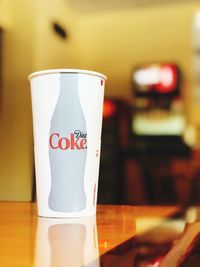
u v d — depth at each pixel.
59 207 0.63
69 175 0.63
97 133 0.66
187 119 5.29
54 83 0.63
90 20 5.74
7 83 4.17
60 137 0.62
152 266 0.39
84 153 0.64
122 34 5.68
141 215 0.76
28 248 0.41
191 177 4.94
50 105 0.63
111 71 5.73
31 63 4.11
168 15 5.47
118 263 0.37
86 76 0.63
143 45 5.60
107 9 5.39
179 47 5.44
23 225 0.56
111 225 0.58
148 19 5.55
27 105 4.05
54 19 4.71
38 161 0.65
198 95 5.31
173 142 5.20
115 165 5.20
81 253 0.39
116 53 5.71
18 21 4.18
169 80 5.26
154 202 5.04
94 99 0.65
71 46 5.31
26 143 4.00
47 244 0.43
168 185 5.03
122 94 5.64
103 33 5.74
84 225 0.57
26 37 4.14
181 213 0.86
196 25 5.34
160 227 0.62
